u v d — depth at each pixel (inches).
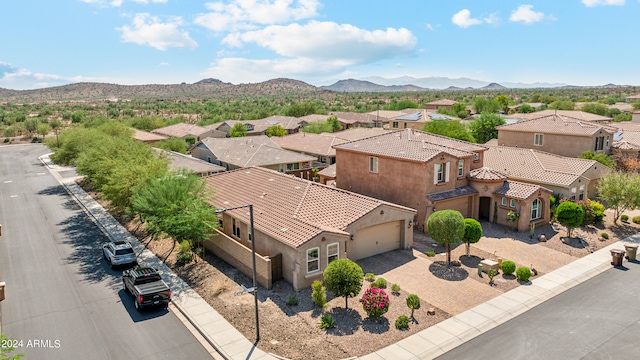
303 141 2428.6
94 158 1707.7
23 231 1347.2
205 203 1099.9
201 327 753.6
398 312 796.6
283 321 770.2
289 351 679.7
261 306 826.8
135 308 834.2
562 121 1867.6
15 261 1092.5
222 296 874.8
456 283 917.8
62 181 2159.2
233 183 1328.7
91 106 7529.5
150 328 760.3
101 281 962.7
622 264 1015.0
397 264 1021.2
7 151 3378.4
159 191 1069.1
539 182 1429.6
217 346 695.1
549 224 1305.4
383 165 1368.1
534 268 990.4
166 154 1865.2
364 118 3814.0
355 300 844.6
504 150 1694.1
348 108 6835.6
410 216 1113.4
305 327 748.6
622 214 1370.6
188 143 3026.6
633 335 713.0
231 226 1126.4
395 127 3213.6
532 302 832.9
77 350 692.7
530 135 1898.4
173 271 1017.5
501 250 1108.5
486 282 922.1
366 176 1437.0
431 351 675.4
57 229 1369.3
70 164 2279.8
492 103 4384.8
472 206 1348.4
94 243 1229.7
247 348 689.0
